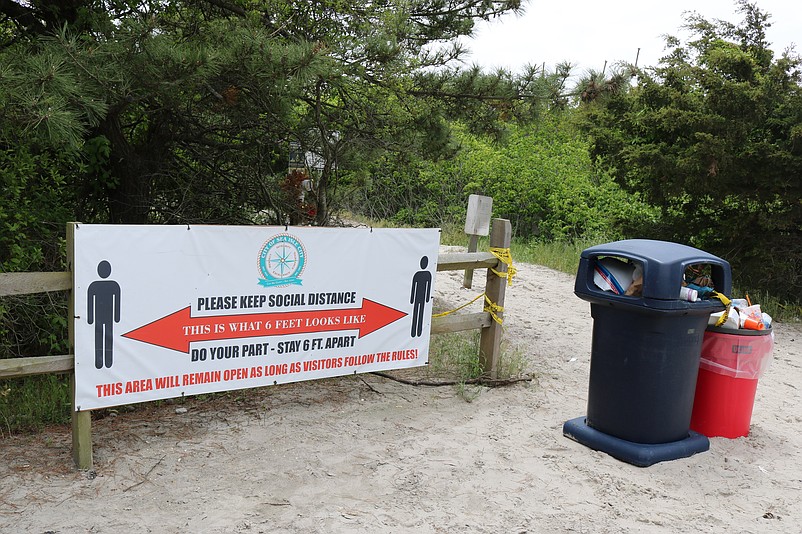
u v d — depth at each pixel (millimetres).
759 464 5133
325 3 7047
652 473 4859
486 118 8781
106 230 4312
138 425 5066
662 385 4996
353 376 6453
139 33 5688
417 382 6340
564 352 8062
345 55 7113
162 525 3752
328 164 8367
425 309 5992
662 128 11766
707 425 5562
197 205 8336
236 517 3879
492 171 22969
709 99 10852
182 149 8320
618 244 5230
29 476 4176
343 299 5484
